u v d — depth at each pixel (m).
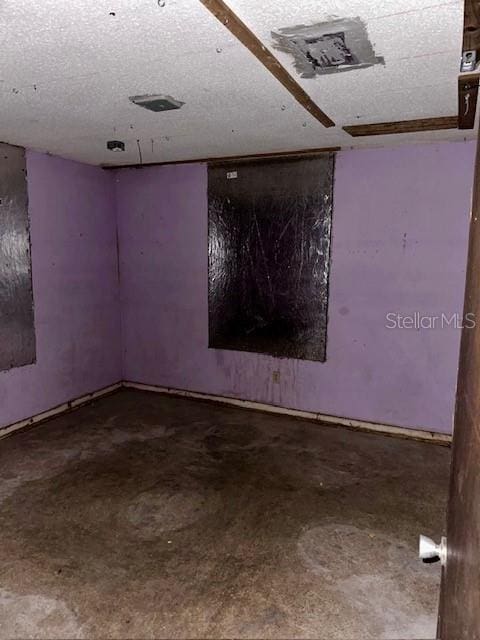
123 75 1.81
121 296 4.29
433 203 3.04
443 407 3.17
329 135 2.80
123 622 1.65
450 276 3.05
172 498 2.45
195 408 3.88
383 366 3.32
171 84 1.90
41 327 3.48
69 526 2.20
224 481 2.64
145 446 3.11
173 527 2.20
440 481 2.67
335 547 2.06
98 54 1.60
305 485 2.61
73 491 2.51
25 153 3.24
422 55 1.61
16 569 1.90
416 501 2.45
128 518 2.27
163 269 4.05
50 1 1.24
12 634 1.59
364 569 1.93
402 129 2.65
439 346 3.14
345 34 1.46
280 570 1.92
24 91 1.99
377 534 2.16
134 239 4.14
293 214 3.46
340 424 3.50
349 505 2.40
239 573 1.90
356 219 3.27
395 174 3.12
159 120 2.47
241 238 3.67
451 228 3.01
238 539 2.12
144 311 4.20
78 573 1.88
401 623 1.66
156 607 1.72
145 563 1.95
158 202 3.98
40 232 3.42
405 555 2.02
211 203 3.75
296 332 3.58
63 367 3.71
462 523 1.17
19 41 1.49
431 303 3.13
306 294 3.50
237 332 3.81
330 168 3.29
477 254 1.12
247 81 1.87
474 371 1.10
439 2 1.26
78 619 1.66
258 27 1.41
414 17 1.34
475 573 1.00
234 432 3.37
